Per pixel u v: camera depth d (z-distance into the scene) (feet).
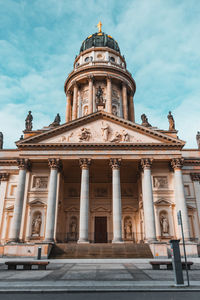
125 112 226.17
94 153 146.61
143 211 155.33
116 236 128.47
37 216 144.36
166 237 139.33
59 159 145.28
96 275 62.34
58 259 108.06
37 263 77.05
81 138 150.41
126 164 158.51
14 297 40.09
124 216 169.37
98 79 236.22
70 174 176.35
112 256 112.47
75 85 234.99
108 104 219.61
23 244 120.67
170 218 143.33
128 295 41.24
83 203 134.92
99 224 168.76
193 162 171.94
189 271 73.56
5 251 120.06
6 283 50.72
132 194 175.32
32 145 147.64
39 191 149.38
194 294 42.01
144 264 91.86
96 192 176.55
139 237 162.61
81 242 125.90
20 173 143.64
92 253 115.44
